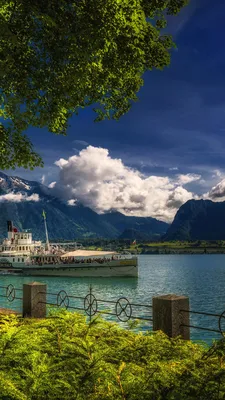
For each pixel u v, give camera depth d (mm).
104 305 46438
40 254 111750
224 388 3582
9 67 10062
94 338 5551
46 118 11664
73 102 11375
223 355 4211
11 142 12250
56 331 5410
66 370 4270
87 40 8812
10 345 4785
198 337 27984
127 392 3732
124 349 5031
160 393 3738
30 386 3826
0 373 3953
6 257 108250
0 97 11672
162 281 101750
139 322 6473
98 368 4062
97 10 8453
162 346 5047
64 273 102438
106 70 10359
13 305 42250
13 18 9789
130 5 8555
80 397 3742
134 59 9766
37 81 10602
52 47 9977
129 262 101125
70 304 47031
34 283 11469
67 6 8742
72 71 9945
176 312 7750
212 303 57812
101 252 104438
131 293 70750
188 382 3717
